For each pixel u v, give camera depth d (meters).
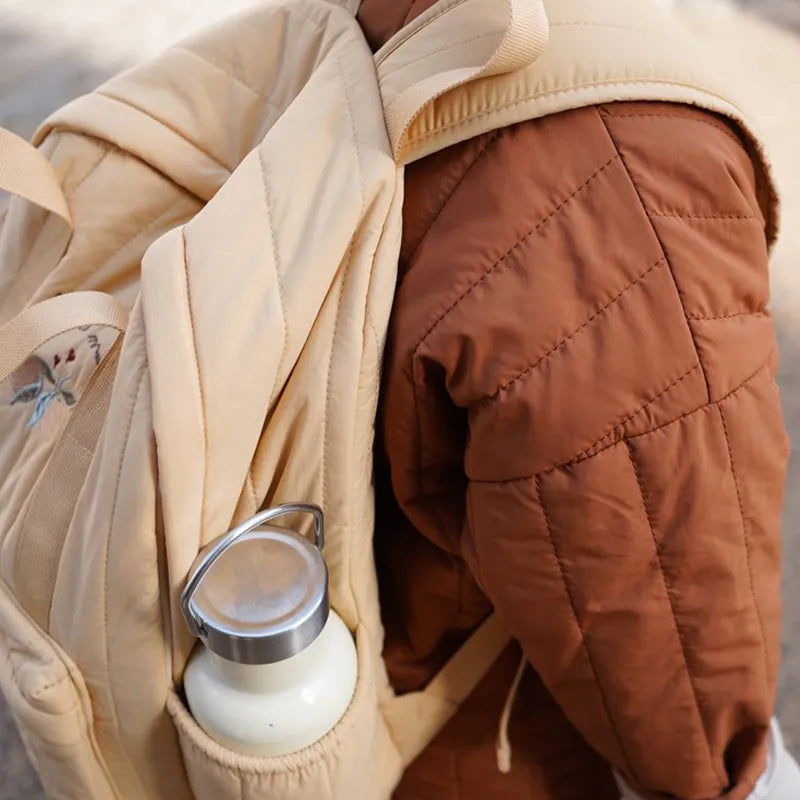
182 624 0.46
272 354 0.43
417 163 0.48
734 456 0.47
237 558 0.45
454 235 0.46
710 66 0.50
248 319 0.43
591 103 0.45
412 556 0.60
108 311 0.47
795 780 0.62
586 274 0.44
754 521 0.50
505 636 0.63
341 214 0.44
